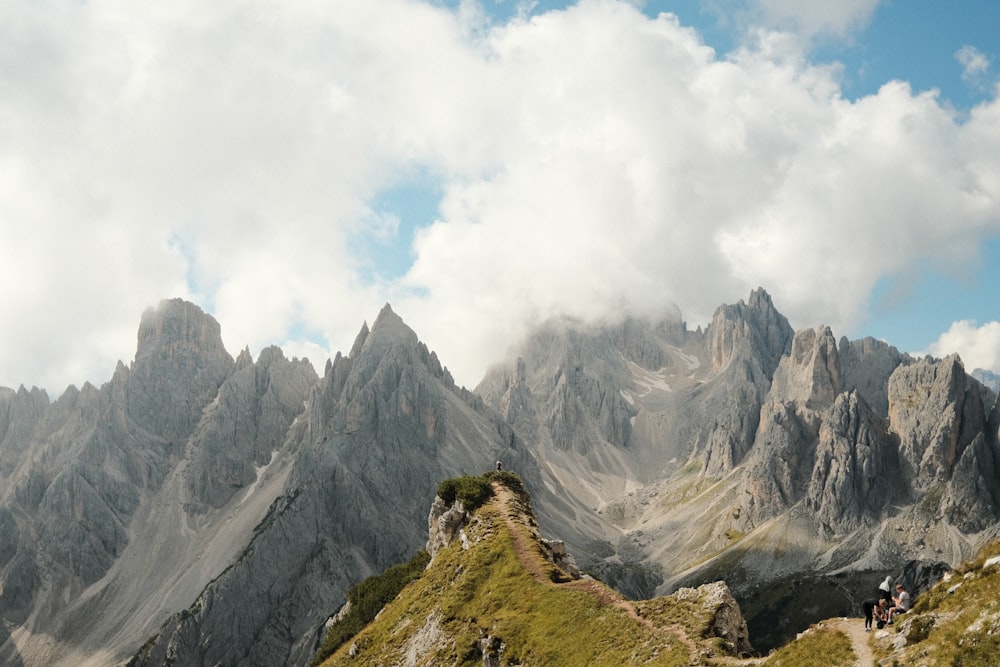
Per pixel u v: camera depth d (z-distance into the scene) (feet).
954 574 139.13
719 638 181.47
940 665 119.14
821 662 141.49
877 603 149.79
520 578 274.36
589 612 225.97
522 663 223.71
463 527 361.92
